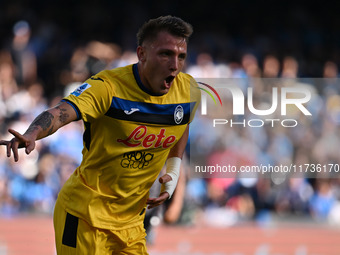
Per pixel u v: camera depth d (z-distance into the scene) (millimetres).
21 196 33469
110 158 12664
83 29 44844
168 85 12609
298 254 29703
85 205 12844
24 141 10672
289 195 35094
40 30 43312
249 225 33719
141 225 13812
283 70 42719
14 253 27391
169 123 12938
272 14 49719
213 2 49750
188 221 28406
